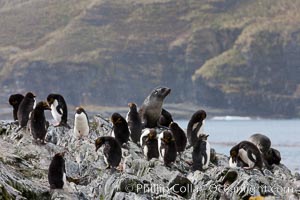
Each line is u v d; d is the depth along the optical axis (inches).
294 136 6584.6
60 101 1651.1
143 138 1553.9
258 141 1608.0
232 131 7819.9
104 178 1253.1
